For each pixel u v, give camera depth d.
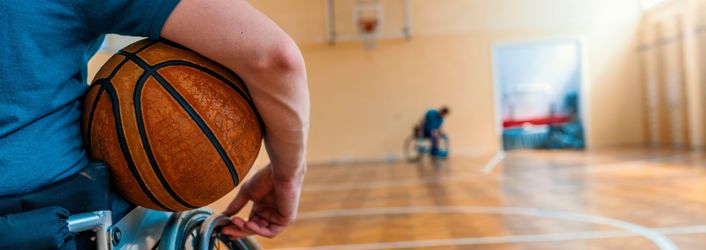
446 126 12.42
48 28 0.65
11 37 0.62
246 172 0.81
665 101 11.95
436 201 5.71
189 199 0.77
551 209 4.88
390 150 12.38
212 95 0.73
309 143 12.41
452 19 12.34
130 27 0.69
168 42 0.75
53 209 0.63
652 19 12.03
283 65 0.69
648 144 12.44
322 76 12.37
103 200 0.70
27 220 0.61
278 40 0.68
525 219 4.45
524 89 13.02
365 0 12.23
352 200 6.14
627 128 12.52
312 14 12.27
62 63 0.67
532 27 12.37
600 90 12.51
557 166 8.84
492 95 12.33
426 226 4.35
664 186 5.94
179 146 0.71
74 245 0.67
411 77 12.34
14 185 0.63
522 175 7.78
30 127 0.65
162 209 0.80
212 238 1.08
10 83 0.62
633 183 6.32
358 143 12.40
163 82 0.72
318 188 7.60
